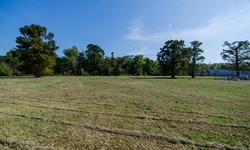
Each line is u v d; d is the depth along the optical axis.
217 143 3.36
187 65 35.75
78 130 3.96
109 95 9.31
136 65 56.22
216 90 12.13
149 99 8.17
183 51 34.94
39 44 29.42
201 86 15.28
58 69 49.81
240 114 5.58
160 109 6.16
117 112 5.64
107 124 4.41
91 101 7.54
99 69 53.88
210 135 3.78
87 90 11.59
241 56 41.12
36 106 6.39
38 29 30.11
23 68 30.28
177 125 4.41
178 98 8.52
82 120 4.70
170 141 3.44
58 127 4.13
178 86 15.06
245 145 3.30
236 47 41.38
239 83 19.48
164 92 10.73
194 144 3.31
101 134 3.75
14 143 3.24
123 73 54.78
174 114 5.50
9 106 6.33
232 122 4.72
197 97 8.85
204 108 6.39
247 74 38.50
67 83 17.42
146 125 4.39
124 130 3.99
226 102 7.58
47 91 10.84
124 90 11.69
